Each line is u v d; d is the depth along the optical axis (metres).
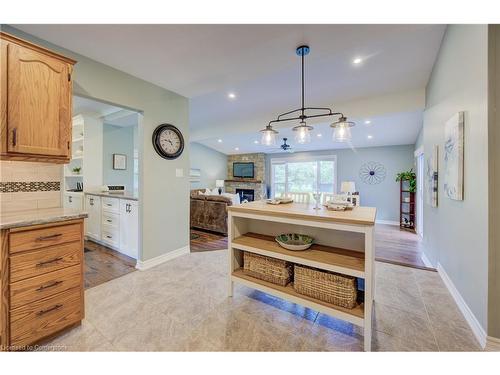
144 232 2.92
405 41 2.64
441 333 1.71
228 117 5.59
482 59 1.63
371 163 7.05
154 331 1.74
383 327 1.78
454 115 2.14
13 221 1.43
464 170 1.97
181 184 3.43
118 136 5.18
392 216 6.72
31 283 1.50
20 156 1.60
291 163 8.73
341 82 3.61
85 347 1.57
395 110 3.93
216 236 4.71
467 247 1.90
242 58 2.36
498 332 1.53
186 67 2.54
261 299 2.21
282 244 2.01
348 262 1.71
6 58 1.52
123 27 1.86
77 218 1.73
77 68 2.26
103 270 2.88
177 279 2.64
